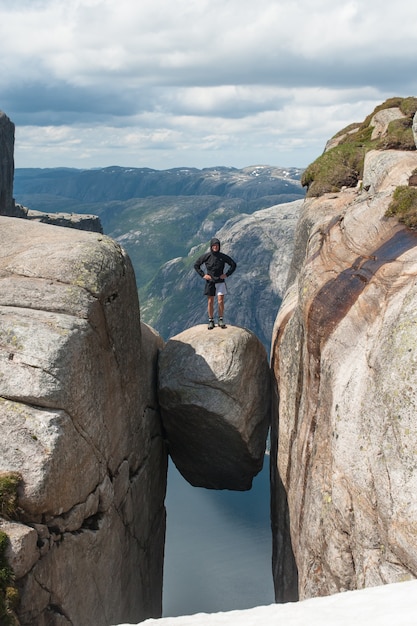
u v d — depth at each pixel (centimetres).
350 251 1994
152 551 2447
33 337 1608
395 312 1535
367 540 1402
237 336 2527
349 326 1731
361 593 1032
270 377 2675
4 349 1585
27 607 1358
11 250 1952
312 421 1888
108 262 1941
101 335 1833
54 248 1927
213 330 2584
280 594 2289
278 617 960
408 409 1335
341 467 1537
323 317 1859
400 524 1284
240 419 2423
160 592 2631
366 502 1420
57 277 1808
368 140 3825
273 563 2462
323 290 1925
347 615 895
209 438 2550
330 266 2023
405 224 1862
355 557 1451
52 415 1523
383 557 1338
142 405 2294
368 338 1614
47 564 1449
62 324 1667
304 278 2117
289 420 2247
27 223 2206
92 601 1692
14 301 1733
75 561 1588
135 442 2169
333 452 1587
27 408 1522
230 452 2580
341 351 1714
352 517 1474
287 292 2920
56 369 1567
